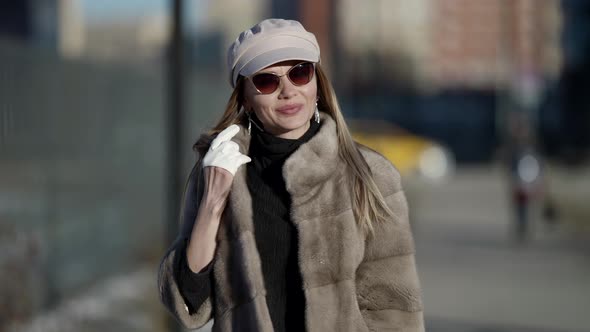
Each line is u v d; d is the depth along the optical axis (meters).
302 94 3.02
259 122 3.17
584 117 37.59
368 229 3.04
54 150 8.41
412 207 20.09
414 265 3.11
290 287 2.99
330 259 2.97
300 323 2.97
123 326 7.88
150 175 11.91
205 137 3.21
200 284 2.99
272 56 2.98
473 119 44.97
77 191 9.04
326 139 3.03
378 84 46.16
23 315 7.40
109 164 10.11
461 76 45.50
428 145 31.22
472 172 34.25
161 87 12.42
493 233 15.71
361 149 3.20
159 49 48.72
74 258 8.95
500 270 11.74
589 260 12.54
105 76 9.93
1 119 7.34
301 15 48.41
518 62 36.34
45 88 8.23
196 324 3.08
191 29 13.16
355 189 3.03
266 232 3.00
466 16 46.41
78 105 9.09
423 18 46.69
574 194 21.08
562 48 38.81
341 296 2.96
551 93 38.31
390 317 3.08
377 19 47.00
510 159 14.86
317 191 2.99
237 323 2.97
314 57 3.04
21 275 7.38
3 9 19.50
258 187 3.05
